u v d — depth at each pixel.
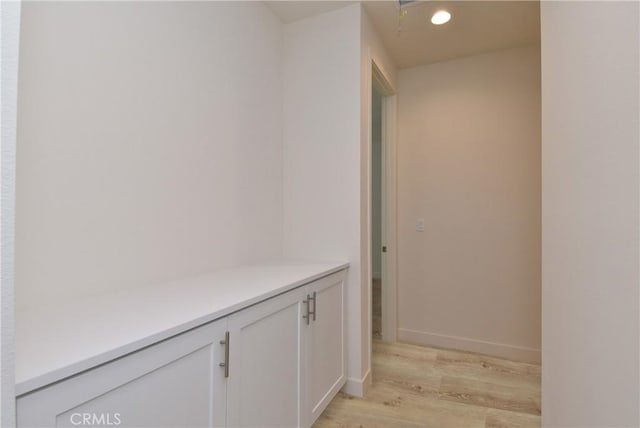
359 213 2.18
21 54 1.00
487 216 2.89
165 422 0.91
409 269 3.17
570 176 1.19
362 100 2.22
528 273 2.75
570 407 1.20
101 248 1.22
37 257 1.04
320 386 1.82
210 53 1.75
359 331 2.17
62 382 0.68
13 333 0.52
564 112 1.25
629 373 0.77
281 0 2.15
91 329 0.88
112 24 1.26
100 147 1.22
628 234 0.77
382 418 1.94
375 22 2.41
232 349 1.16
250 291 1.33
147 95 1.40
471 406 2.07
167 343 0.92
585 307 1.05
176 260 1.54
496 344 2.84
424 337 3.10
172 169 1.52
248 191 2.05
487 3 2.17
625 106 0.78
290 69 2.40
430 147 3.09
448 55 2.92
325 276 1.87
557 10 1.34
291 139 2.39
